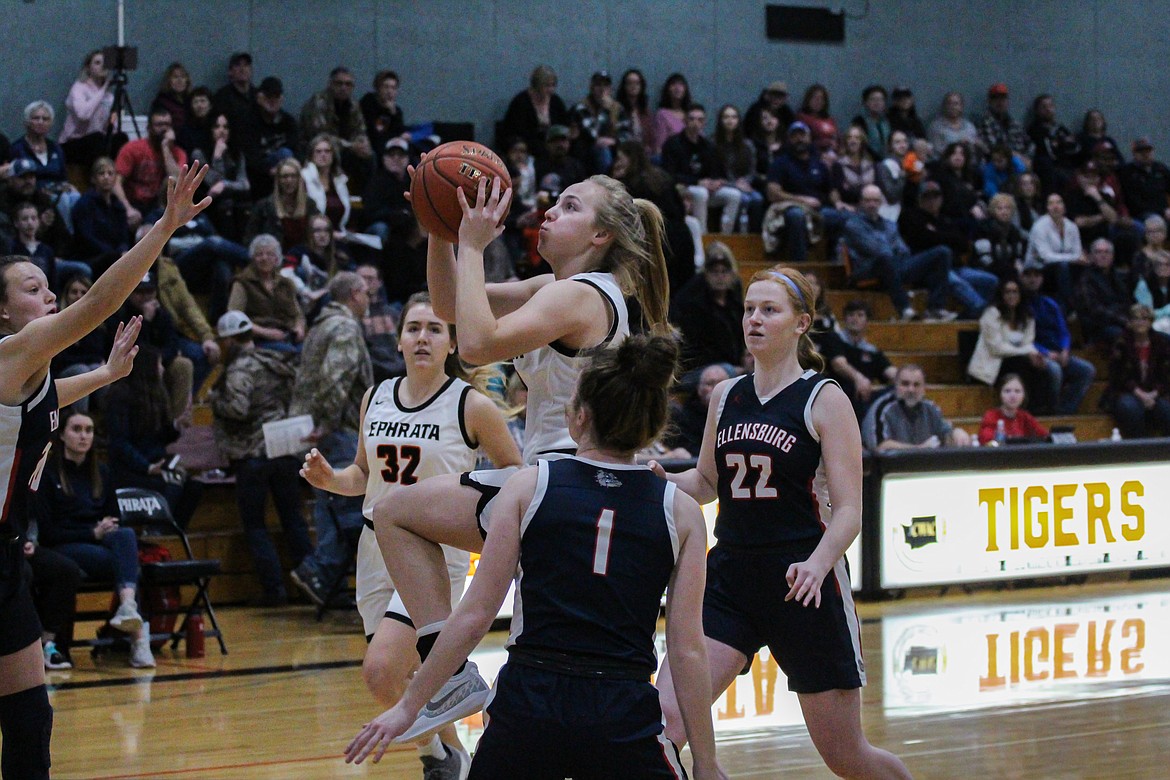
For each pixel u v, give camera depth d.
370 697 9.52
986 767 7.50
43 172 16.22
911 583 13.52
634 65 21.91
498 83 21.03
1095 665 10.43
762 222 20.25
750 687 9.81
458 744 6.50
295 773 7.45
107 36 18.67
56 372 13.23
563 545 4.23
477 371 7.98
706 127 22.33
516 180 18.11
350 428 13.16
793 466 5.65
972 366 18.53
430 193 5.08
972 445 14.93
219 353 14.75
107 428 12.91
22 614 5.36
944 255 19.62
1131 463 14.51
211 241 15.76
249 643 11.69
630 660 4.19
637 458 12.57
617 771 4.11
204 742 8.19
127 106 17.52
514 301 5.74
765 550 5.70
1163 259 20.28
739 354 15.62
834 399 5.67
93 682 10.12
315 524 13.66
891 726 8.49
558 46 21.41
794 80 22.92
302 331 14.52
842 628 5.63
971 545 13.79
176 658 11.07
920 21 23.72
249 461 13.31
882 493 13.41
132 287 5.14
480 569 4.26
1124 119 25.16
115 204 15.40
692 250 17.06
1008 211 20.59
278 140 17.77
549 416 5.18
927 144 21.86
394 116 19.03
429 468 6.64
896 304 19.39
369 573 6.71
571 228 5.29
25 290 5.52
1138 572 14.65
